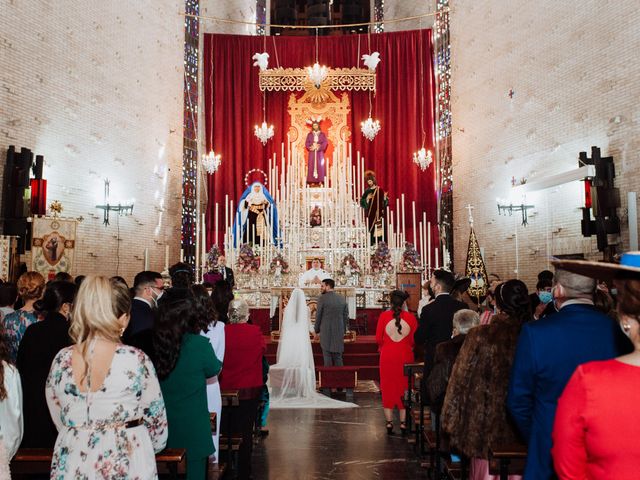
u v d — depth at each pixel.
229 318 6.54
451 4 20.78
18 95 13.23
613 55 12.72
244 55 23.00
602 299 5.26
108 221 16.06
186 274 6.38
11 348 5.67
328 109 23.28
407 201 22.59
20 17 13.32
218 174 22.41
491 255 17.92
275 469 6.97
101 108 16.11
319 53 23.30
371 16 24.98
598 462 2.17
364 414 9.91
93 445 3.19
